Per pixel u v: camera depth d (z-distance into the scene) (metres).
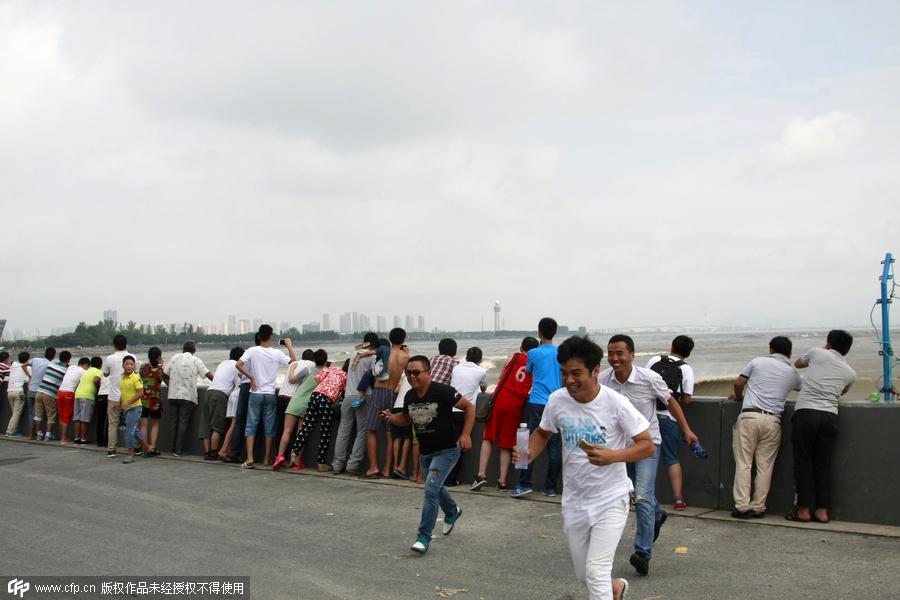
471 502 8.62
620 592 4.48
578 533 4.45
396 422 7.15
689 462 8.00
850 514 6.98
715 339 137.38
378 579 5.88
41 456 13.44
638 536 5.77
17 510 8.62
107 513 8.44
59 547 6.94
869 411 6.95
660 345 95.31
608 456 4.15
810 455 7.01
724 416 7.80
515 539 6.99
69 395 15.47
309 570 6.16
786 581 5.45
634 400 6.09
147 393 13.15
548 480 8.77
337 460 10.84
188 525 7.81
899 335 91.69
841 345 7.08
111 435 13.34
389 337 10.51
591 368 4.40
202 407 12.63
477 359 10.05
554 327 8.98
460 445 6.73
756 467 7.30
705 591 5.33
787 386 7.24
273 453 11.98
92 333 80.50
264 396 11.60
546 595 5.43
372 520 7.92
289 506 8.72
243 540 7.16
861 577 5.45
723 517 7.36
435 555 6.54
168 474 11.12
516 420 9.04
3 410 17.55
